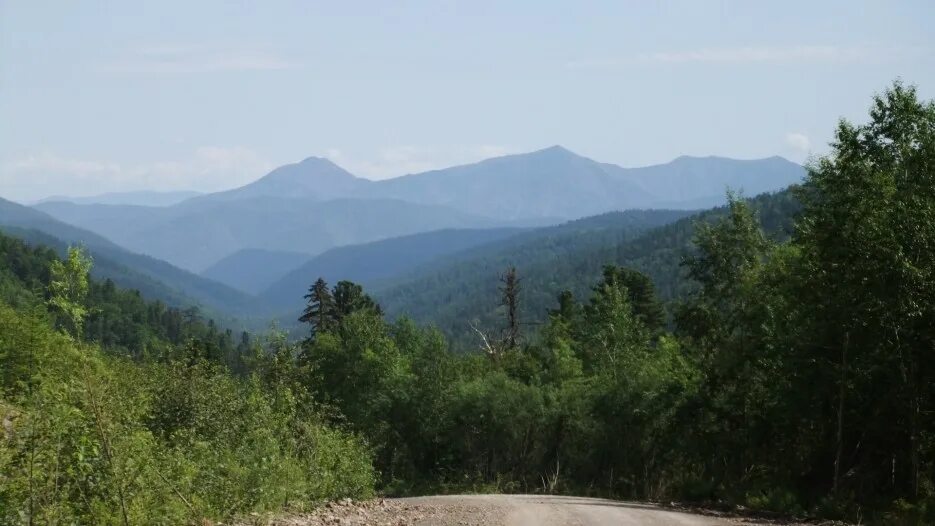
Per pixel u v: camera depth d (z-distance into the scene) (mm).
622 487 52094
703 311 42000
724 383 40344
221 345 193625
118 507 12008
